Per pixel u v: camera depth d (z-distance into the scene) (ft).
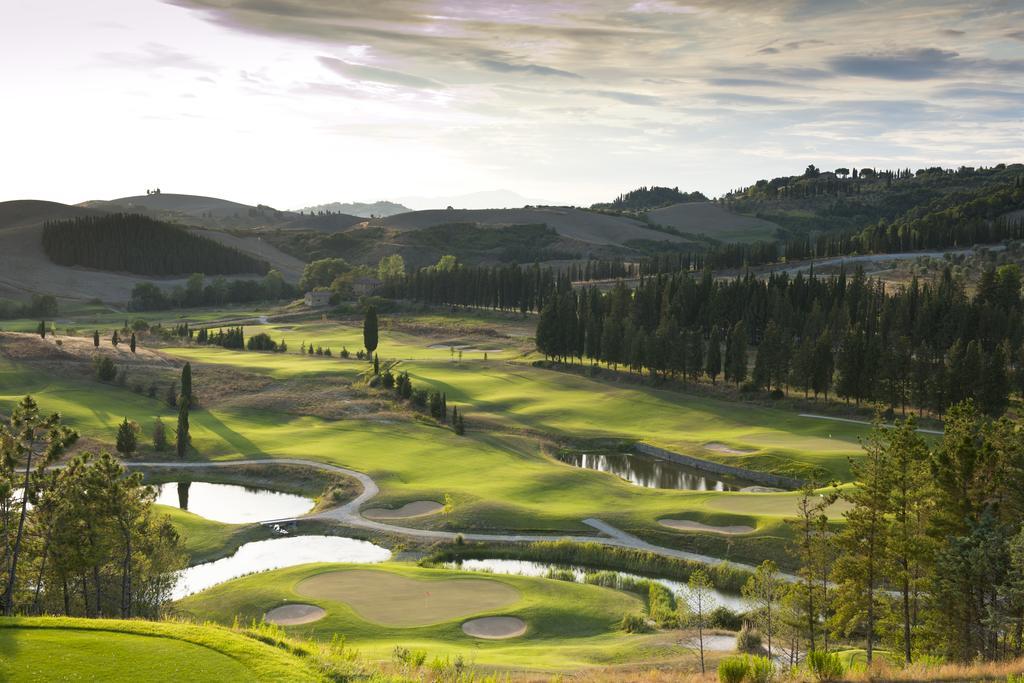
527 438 381.60
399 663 115.14
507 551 235.61
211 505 284.82
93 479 159.33
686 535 237.25
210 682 79.20
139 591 173.37
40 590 166.40
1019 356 395.55
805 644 158.10
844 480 298.35
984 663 116.98
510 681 116.16
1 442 154.51
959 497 146.92
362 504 275.59
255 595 183.52
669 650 156.04
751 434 378.12
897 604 164.76
